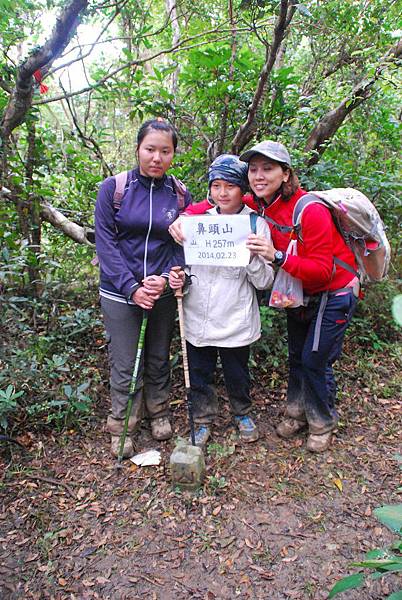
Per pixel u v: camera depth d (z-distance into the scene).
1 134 3.14
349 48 4.09
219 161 2.33
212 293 2.50
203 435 2.77
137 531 2.20
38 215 4.05
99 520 2.26
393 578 1.96
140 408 2.72
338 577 1.98
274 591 1.93
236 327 2.50
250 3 2.96
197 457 2.40
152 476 2.53
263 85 3.12
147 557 2.08
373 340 4.02
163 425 2.81
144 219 2.41
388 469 2.62
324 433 2.73
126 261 2.48
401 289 4.34
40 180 4.26
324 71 4.46
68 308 4.03
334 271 2.42
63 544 2.13
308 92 4.40
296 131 3.75
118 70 3.37
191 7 4.11
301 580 1.97
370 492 2.45
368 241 2.47
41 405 2.88
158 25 5.43
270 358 3.50
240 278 2.49
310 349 2.52
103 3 2.82
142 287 2.39
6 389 2.70
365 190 4.02
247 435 2.80
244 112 3.67
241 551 2.10
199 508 2.33
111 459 2.66
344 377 3.53
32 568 2.02
